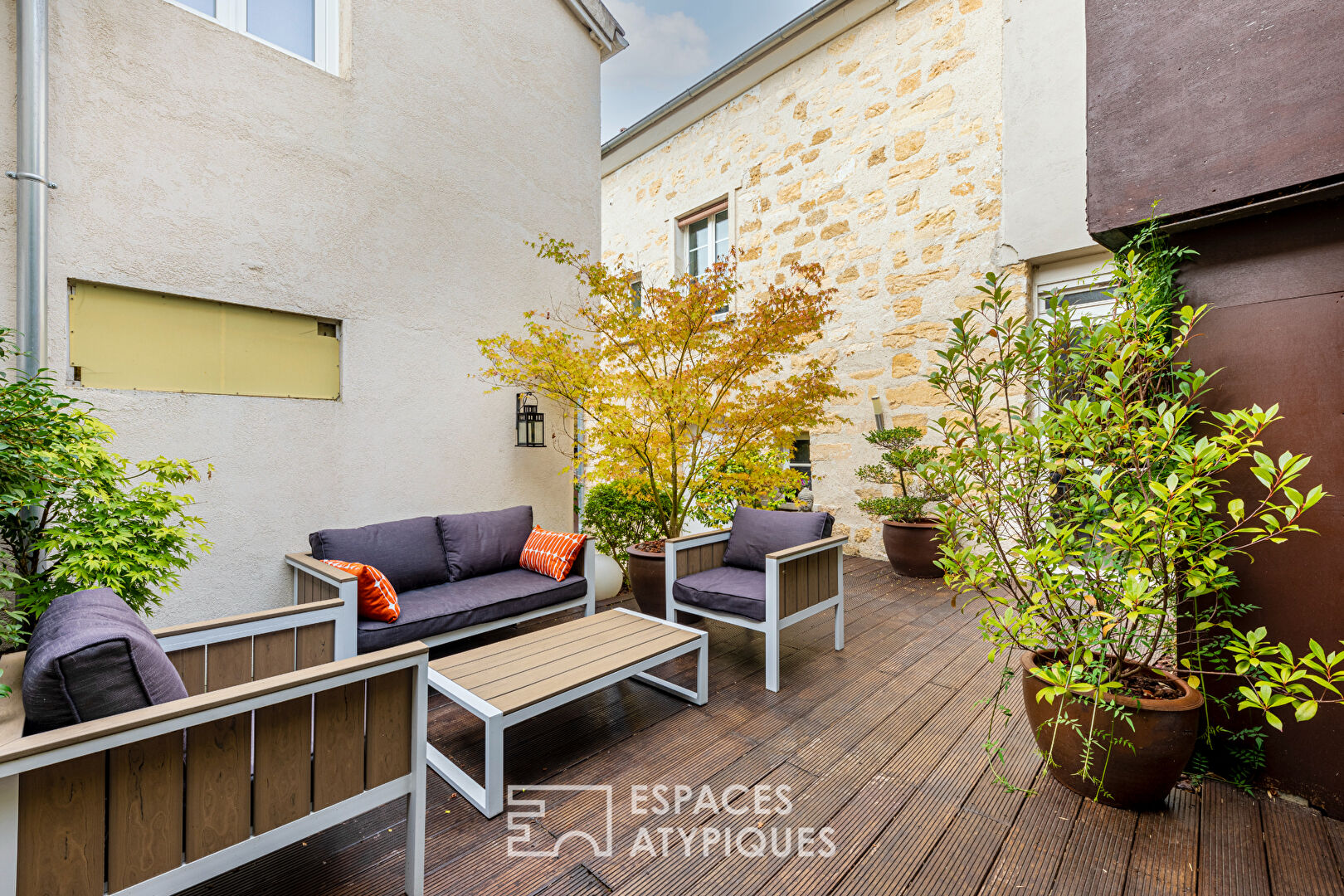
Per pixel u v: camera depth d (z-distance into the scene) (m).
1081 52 4.16
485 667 2.17
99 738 1.06
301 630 2.17
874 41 5.34
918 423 5.10
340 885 1.51
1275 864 1.56
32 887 1.02
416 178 3.52
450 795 1.92
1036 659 2.02
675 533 4.11
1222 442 1.54
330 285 3.14
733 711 2.50
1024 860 1.59
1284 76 1.68
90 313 2.45
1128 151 1.99
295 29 3.17
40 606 1.87
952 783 1.96
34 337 2.25
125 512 1.95
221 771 1.23
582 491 4.66
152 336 2.61
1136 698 1.71
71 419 1.85
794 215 5.97
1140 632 1.94
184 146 2.66
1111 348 1.79
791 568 2.84
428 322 3.57
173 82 2.63
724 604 2.91
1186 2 1.86
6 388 1.70
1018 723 2.37
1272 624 1.83
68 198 2.36
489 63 3.91
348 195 3.22
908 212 5.12
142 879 1.13
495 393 3.92
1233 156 1.77
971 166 4.75
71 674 1.10
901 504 4.68
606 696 2.66
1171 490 1.54
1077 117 4.19
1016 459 1.99
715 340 4.00
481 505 3.84
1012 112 4.51
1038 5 4.36
